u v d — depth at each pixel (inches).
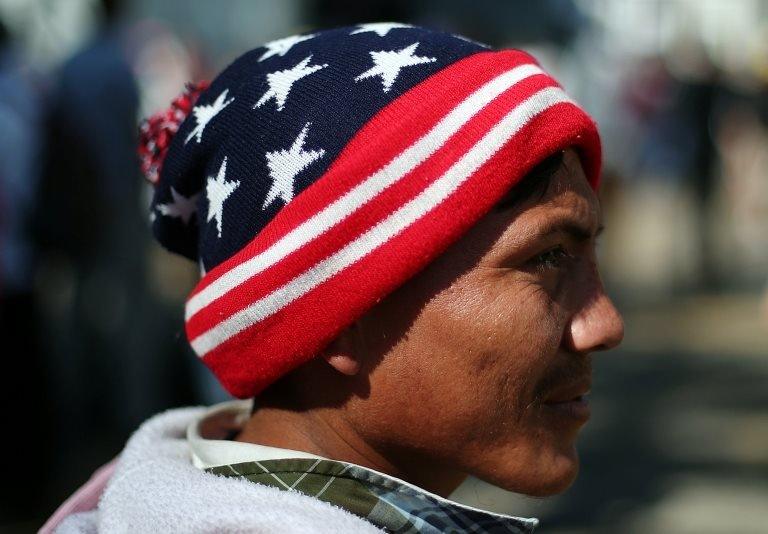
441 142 63.3
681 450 261.9
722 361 354.9
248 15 425.4
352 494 64.0
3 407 218.4
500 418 65.6
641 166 506.9
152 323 253.0
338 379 67.5
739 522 214.7
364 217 63.1
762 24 800.9
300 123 65.5
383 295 63.3
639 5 693.9
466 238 64.9
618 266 523.2
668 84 496.7
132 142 243.4
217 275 67.7
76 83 237.1
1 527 208.5
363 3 347.9
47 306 252.5
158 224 77.2
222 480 63.8
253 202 66.4
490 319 64.5
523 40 449.7
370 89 64.9
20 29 379.9
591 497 229.0
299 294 64.5
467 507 64.2
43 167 235.5
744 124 582.6
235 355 67.6
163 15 423.5
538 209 65.8
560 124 65.1
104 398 254.2
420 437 66.6
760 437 271.3
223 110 69.2
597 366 349.1
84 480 231.9
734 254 574.2
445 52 66.3
